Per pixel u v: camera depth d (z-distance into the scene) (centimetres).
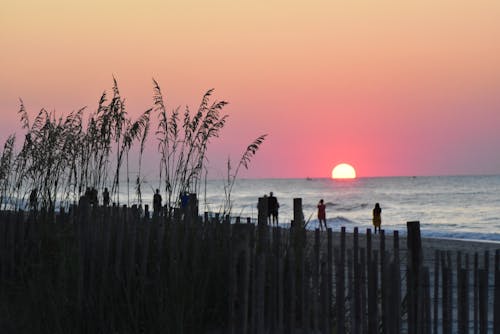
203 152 2612
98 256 2197
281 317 1817
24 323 2155
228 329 1922
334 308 1983
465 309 1711
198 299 2050
